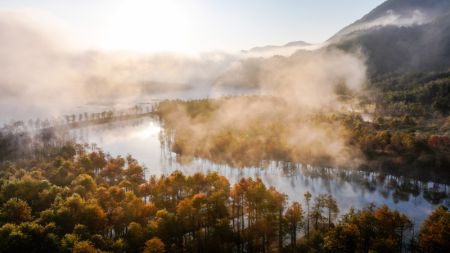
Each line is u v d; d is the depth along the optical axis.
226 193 125.19
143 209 110.25
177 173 138.50
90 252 78.94
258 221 108.81
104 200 119.62
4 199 118.94
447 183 160.75
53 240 84.81
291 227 106.50
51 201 119.69
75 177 151.50
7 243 82.00
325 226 112.56
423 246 87.81
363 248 89.12
